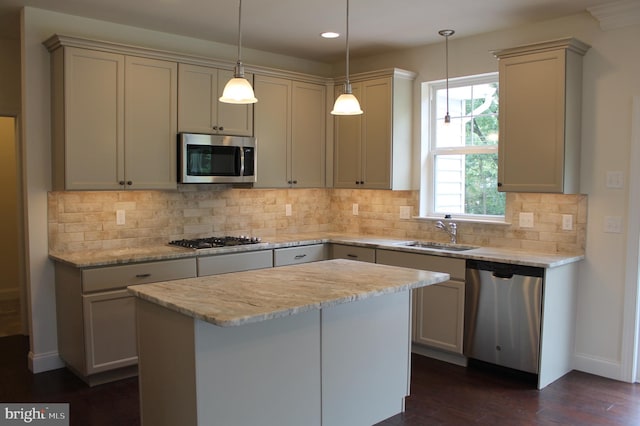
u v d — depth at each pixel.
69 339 3.79
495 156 4.48
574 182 3.83
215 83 4.43
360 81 4.94
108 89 3.86
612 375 3.81
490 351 3.83
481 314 3.86
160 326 2.44
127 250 4.12
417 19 3.98
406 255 4.31
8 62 4.58
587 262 3.91
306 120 5.10
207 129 4.40
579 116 3.84
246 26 4.22
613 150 3.75
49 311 3.96
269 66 5.10
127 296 3.72
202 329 2.23
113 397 3.49
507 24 4.12
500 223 4.34
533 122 3.79
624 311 3.75
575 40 3.62
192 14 3.90
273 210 5.29
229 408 2.33
